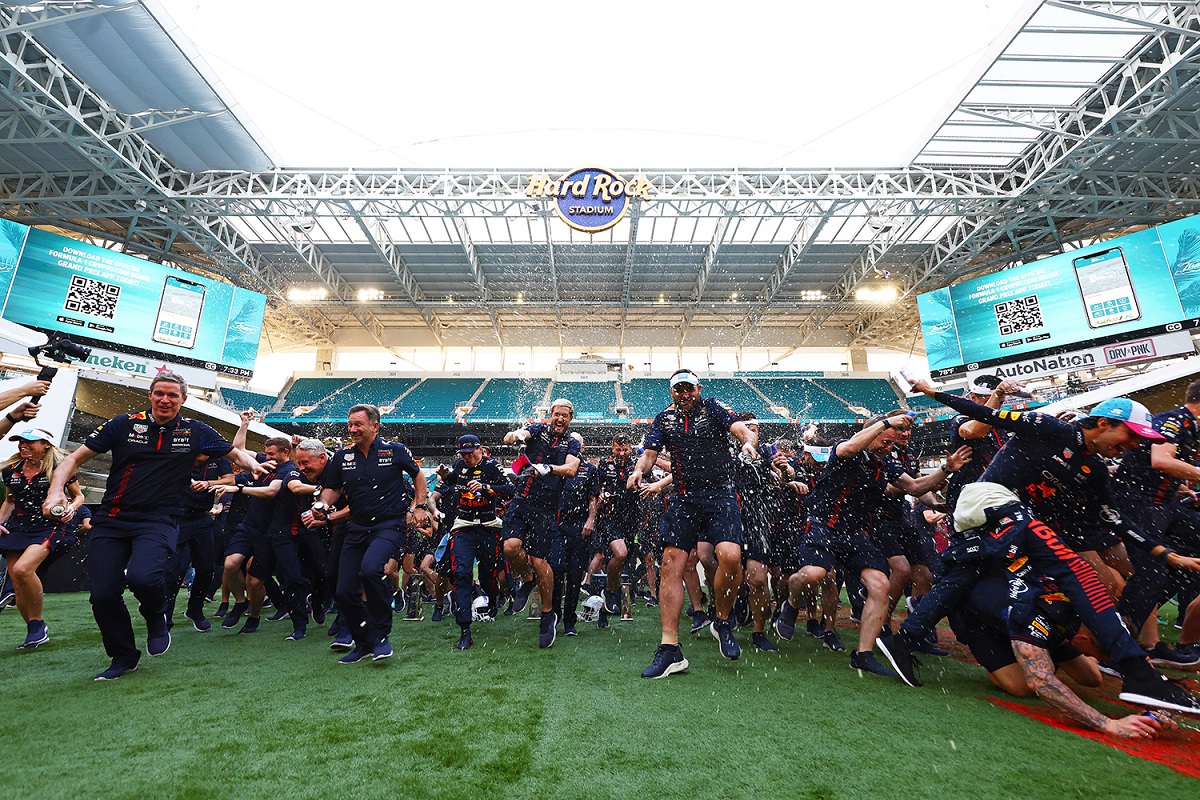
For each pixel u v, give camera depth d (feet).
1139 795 4.90
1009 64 42.75
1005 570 7.97
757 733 6.46
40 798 4.84
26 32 38.22
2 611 16.61
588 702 7.72
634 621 16.42
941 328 66.18
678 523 9.95
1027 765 5.55
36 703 7.73
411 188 55.36
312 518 11.12
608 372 97.55
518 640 13.03
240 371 65.67
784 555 14.01
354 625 10.71
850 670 9.71
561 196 53.93
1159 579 9.57
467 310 93.81
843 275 81.51
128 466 9.69
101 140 46.37
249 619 14.60
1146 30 38.68
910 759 5.70
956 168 55.77
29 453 12.71
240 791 4.99
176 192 54.39
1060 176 52.65
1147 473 10.42
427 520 12.16
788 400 96.27
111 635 9.17
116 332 58.23
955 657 11.00
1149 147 51.01
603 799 4.80
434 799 4.82
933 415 84.38
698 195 55.77
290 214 58.23
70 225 65.46
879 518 11.94
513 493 14.32
